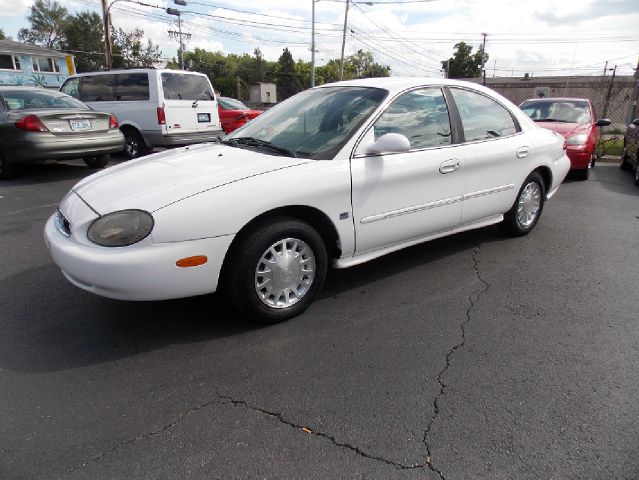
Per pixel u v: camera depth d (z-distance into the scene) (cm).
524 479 183
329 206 299
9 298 332
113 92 976
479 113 404
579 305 331
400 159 333
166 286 253
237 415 217
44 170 842
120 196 265
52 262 400
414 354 268
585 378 246
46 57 3372
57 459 191
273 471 186
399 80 365
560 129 822
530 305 330
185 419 214
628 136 938
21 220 523
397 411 221
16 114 701
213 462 190
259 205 267
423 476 184
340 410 221
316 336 287
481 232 500
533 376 248
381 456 194
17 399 226
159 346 274
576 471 186
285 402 226
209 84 1034
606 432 207
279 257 288
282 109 386
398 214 339
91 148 755
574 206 629
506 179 420
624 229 517
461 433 206
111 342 277
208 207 255
